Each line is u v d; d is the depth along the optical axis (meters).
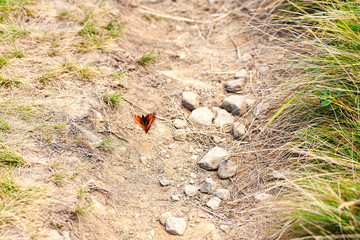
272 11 4.66
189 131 3.37
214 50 4.53
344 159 2.63
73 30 4.07
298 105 3.23
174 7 5.28
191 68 4.18
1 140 2.73
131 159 3.06
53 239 2.31
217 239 2.56
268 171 2.98
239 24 4.93
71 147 2.90
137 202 2.77
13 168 2.62
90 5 4.51
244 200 2.81
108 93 3.41
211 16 5.15
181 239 2.56
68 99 3.24
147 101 3.60
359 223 2.17
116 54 3.97
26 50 3.63
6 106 3.00
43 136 2.88
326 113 3.10
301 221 2.35
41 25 4.04
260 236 2.52
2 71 3.31
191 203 2.82
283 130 3.23
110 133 3.16
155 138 3.29
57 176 2.63
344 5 3.47
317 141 2.91
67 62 3.56
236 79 3.97
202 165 3.07
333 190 2.39
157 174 3.00
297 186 2.40
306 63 3.46
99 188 2.73
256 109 3.52
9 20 3.92
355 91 2.85
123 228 2.57
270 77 3.91
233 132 3.36
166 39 4.66
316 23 3.91
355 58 3.00
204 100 3.71
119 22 4.54
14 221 2.31
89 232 2.46
